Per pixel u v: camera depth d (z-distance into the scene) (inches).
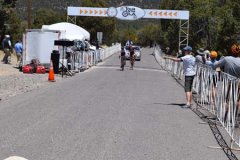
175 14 1625.2
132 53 1405.0
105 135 371.9
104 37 3312.0
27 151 311.3
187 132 403.9
